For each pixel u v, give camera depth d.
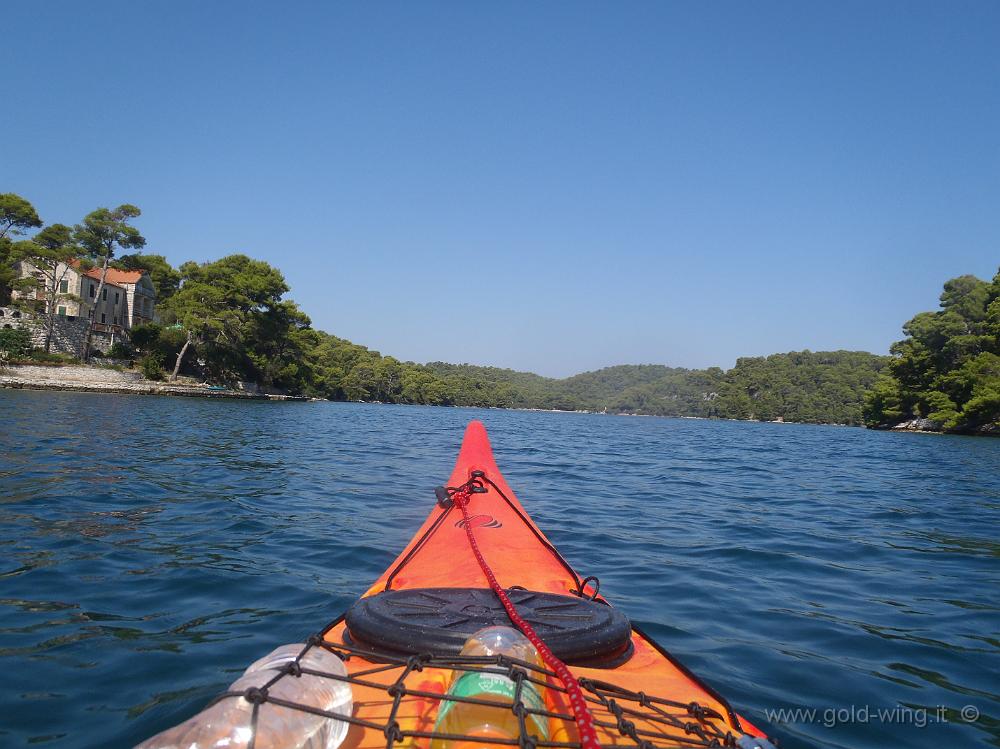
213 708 1.74
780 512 10.04
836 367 156.88
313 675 1.99
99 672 3.65
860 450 29.28
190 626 4.39
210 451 14.48
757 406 136.88
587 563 6.55
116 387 47.06
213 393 55.62
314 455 15.36
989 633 4.75
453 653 2.51
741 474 15.95
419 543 4.71
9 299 51.78
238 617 4.59
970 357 60.81
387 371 109.81
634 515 9.36
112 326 56.28
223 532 7.05
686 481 13.94
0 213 51.78
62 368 47.81
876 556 7.15
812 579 6.16
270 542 6.75
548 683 2.15
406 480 11.89
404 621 2.71
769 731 3.26
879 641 4.55
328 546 6.70
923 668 4.09
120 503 8.17
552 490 11.74
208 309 59.34
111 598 4.88
